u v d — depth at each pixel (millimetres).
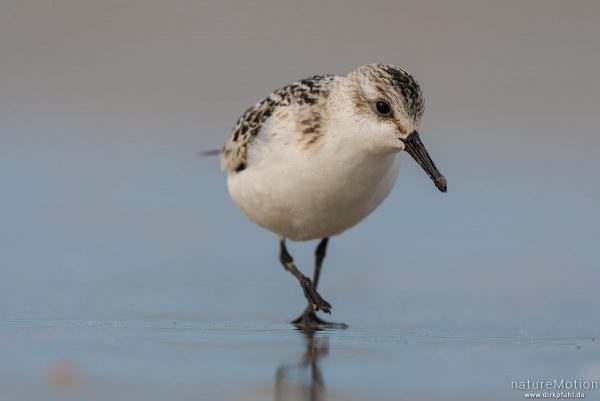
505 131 21219
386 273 13867
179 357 9188
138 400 7738
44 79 23562
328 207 11141
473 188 17703
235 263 14211
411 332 10859
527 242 15211
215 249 14844
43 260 13844
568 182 18203
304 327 11094
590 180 18344
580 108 22531
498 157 19453
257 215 11664
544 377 8836
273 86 23938
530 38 24969
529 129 21391
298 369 8875
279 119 11055
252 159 11242
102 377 8352
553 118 22062
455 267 14078
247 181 11398
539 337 10586
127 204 16875
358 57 24734
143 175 18516
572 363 9352
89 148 19891
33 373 8375
